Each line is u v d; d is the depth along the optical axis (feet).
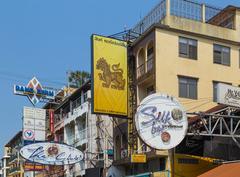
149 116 80.07
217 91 80.89
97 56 106.01
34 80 182.70
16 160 252.62
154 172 99.04
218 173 81.20
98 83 105.09
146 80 107.76
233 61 115.24
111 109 105.60
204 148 93.56
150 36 107.86
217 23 120.98
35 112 170.60
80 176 156.56
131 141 109.81
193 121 87.66
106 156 129.70
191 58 109.29
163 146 79.92
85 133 154.71
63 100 184.55
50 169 187.32
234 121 88.28
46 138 189.06
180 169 95.86
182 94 106.11
